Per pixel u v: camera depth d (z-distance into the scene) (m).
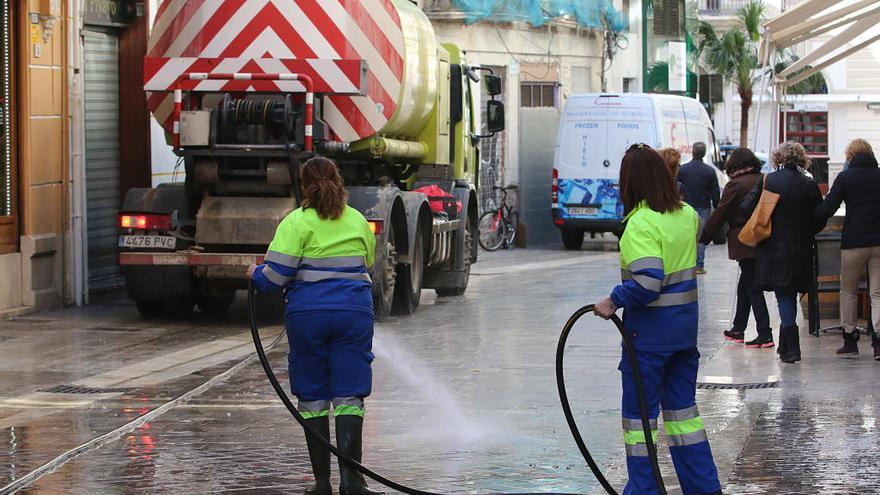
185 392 20.14
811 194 22.42
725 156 75.50
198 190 27.55
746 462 15.24
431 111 33.25
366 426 17.61
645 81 77.50
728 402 19.08
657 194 12.73
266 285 13.76
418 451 16.08
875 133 113.00
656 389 12.80
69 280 31.42
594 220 53.00
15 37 29.67
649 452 12.46
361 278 14.03
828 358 23.06
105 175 34.50
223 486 14.32
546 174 62.19
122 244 27.58
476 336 26.47
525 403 19.19
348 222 14.03
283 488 14.24
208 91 27.52
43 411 18.66
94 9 33.03
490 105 37.81
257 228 27.03
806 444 16.16
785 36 37.56
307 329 13.82
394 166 32.94
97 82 34.03
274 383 13.73
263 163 27.28
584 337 26.20
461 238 34.59
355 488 13.77
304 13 28.05
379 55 28.41
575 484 14.38
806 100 109.44
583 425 17.59
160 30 28.41
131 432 17.19
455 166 35.41
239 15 28.03
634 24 76.56
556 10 61.66
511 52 58.94
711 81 98.31
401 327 28.06
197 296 29.73
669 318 12.70
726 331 25.69
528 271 42.91
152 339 26.05
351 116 28.22
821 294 26.66
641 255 12.48
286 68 27.50
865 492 13.83
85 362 23.12
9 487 14.13
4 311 29.00
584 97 52.97
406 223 29.69
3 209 29.45
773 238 22.50
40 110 30.34
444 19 54.31
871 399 19.12
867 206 22.61
